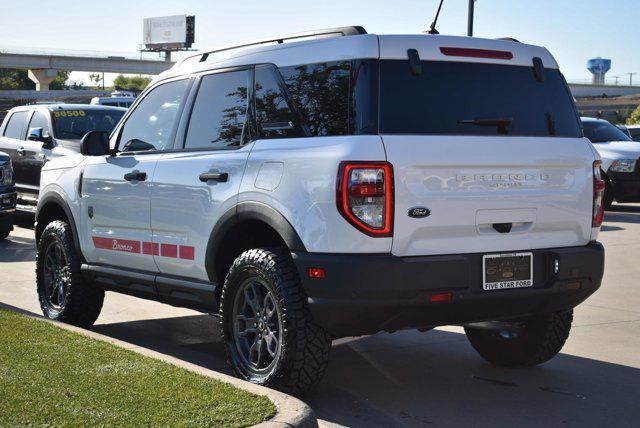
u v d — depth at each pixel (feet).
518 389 18.89
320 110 17.07
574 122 18.71
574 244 18.29
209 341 23.52
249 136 18.44
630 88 595.88
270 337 17.51
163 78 21.54
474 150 16.85
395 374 20.06
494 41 17.98
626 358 21.68
